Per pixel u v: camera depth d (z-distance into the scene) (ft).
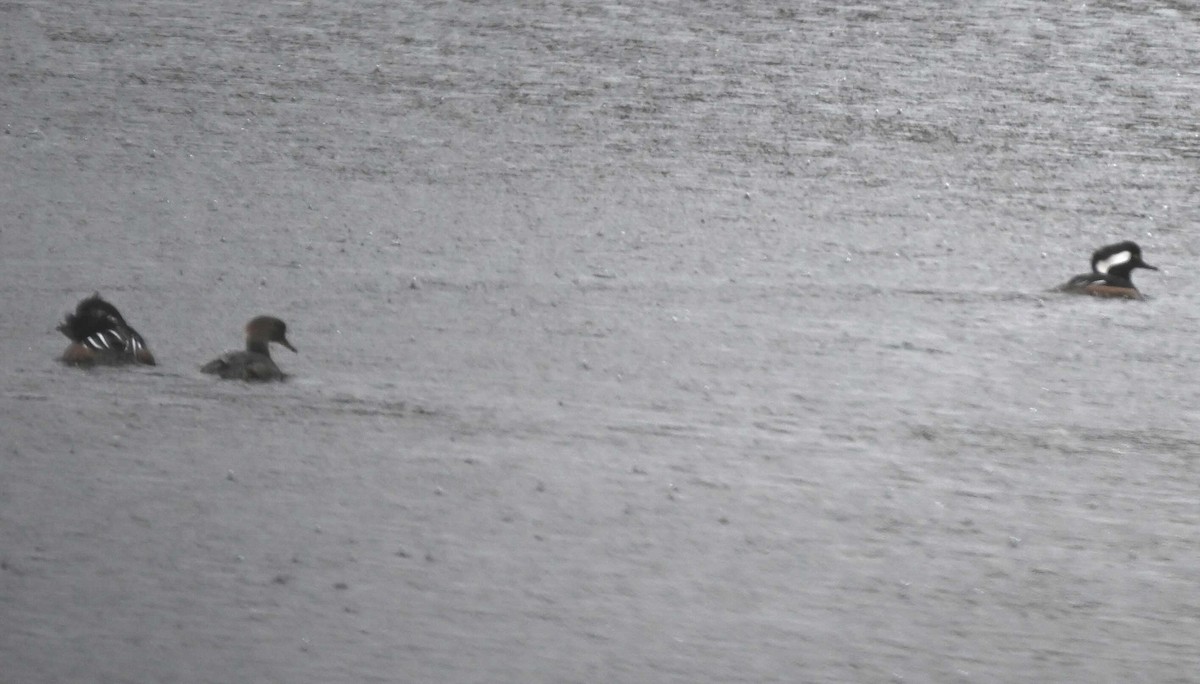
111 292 152.05
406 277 164.14
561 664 73.46
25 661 69.87
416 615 77.97
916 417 120.78
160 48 307.17
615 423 114.42
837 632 79.71
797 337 144.25
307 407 114.11
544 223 196.03
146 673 69.46
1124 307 162.71
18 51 299.79
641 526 92.89
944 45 315.58
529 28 324.80
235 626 75.15
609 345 138.41
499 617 78.48
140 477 95.86
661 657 75.00
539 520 92.63
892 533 94.94
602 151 242.78
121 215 193.06
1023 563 91.56
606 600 81.56
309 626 75.77
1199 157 250.57
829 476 105.09
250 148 239.30
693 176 228.02
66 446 101.30
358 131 252.83
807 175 230.89
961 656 77.77
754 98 278.26
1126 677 76.48
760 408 120.78
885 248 188.44
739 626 79.51
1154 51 315.17
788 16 333.83
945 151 248.32
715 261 177.68
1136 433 119.34
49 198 201.46
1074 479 107.65
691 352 137.39
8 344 129.59
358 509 92.43
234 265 167.43
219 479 96.22
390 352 132.77
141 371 121.90
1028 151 249.96
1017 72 298.97
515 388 123.03
